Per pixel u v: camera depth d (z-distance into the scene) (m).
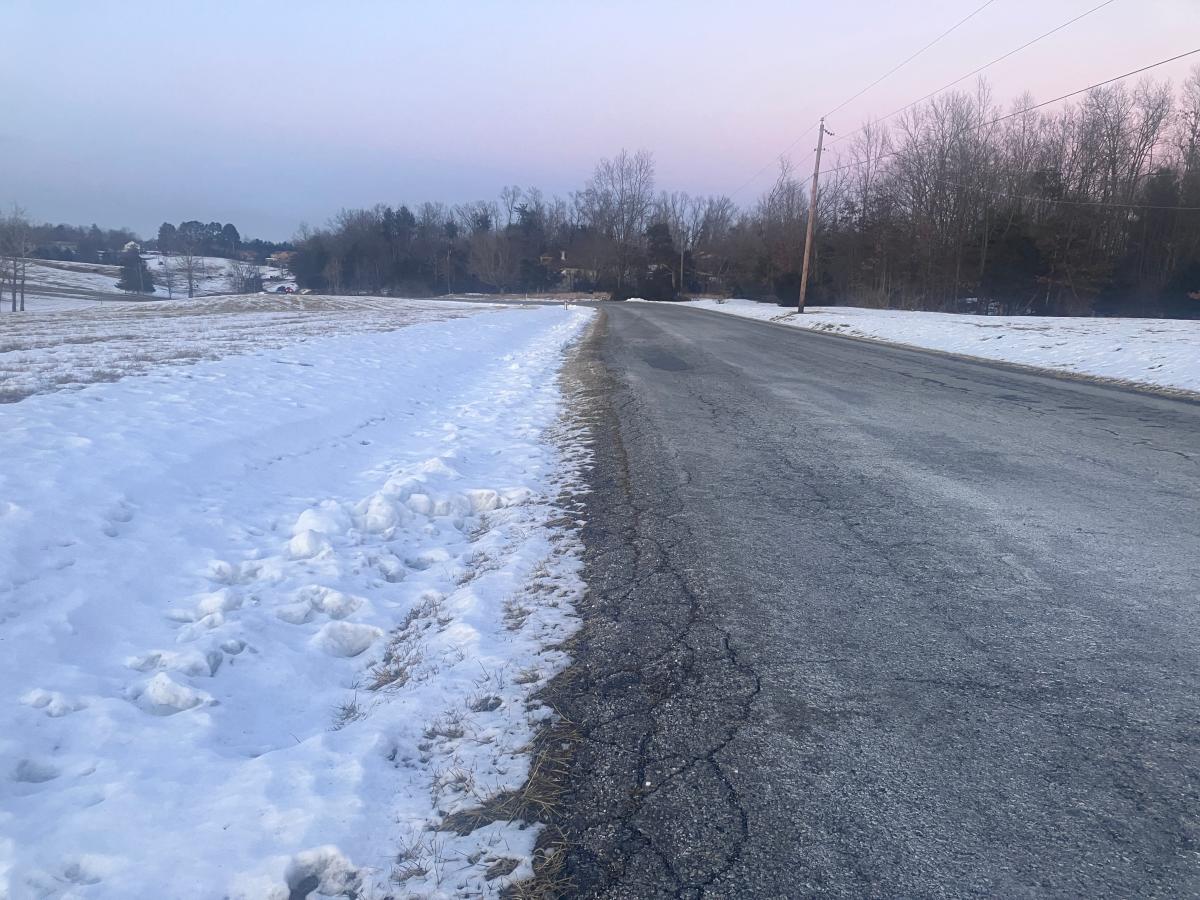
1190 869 2.43
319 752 3.22
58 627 4.27
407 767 3.15
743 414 11.02
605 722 3.36
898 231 52.88
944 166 50.16
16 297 66.38
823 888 2.38
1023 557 5.21
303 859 2.58
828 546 5.51
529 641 4.18
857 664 3.80
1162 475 7.37
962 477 7.36
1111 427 9.86
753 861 2.50
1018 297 48.03
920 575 4.93
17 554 4.91
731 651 3.97
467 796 2.90
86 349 15.48
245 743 3.49
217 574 5.34
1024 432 9.56
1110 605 4.42
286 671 4.12
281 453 8.24
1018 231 45.84
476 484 7.55
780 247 65.31
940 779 2.89
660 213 100.19
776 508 6.45
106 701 3.65
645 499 6.81
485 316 37.28
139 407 8.95
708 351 21.02
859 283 56.50
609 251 96.81
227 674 4.04
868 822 2.67
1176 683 3.56
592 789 2.91
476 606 4.66
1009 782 2.87
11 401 8.76
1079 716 3.30
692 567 5.16
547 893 2.40
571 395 13.23
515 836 2.67
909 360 18.91
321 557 5.61
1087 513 6.17
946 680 3.62
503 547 5.83
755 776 2.94
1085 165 49.16
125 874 2.51
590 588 4.88
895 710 3.38
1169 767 2.94
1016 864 2.46
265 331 21.89
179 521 6.07
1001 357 19.77
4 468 6.16
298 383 11.68
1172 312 44.72
